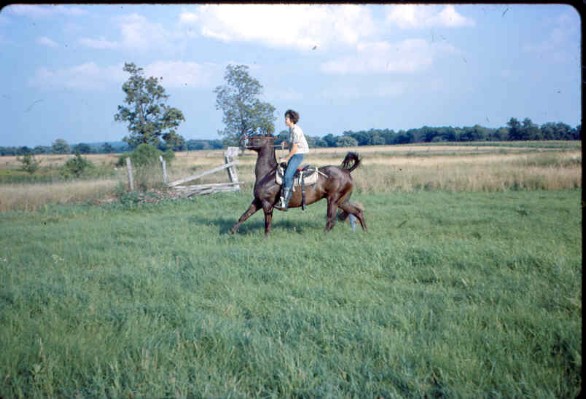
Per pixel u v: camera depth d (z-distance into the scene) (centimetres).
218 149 10994
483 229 927
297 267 660
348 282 587
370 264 667
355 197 1650
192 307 500
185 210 1461
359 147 9606
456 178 1948
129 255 773
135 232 1015
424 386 328
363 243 802
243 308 511
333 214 909
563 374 334
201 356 392
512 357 365
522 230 904
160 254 779
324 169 910
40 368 364
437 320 446
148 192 1628
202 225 1069
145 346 398
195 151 9300
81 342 400
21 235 1017
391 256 699
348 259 691
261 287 575
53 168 3947
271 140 908
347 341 400
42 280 617
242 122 6881
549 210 1206
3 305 522
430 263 676
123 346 402
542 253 663
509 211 1205
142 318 466
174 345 400
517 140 8956
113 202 1571
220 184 1817
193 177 1772
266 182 871
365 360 371
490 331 407
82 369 363
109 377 355
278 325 448
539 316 427
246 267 667
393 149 7988
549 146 6719
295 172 863
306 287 566
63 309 503
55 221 1292
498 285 543
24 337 423
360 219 941
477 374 336
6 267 699
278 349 388
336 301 516
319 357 383
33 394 335
